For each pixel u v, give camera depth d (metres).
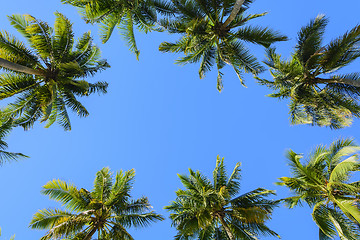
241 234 13.22
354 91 14.33
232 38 14.16
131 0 12.98
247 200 13.10
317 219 12.54
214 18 14.05
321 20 13.54
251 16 13.41
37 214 12.27
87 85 13.95
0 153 12.69
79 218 12.09
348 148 11.73
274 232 12.57
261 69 14.22
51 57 13.95
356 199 11.62
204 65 15.98
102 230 13.77
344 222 12.16
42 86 13.73
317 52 13.86
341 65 14.02
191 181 14.19
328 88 14.99
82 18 12.64
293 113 14.95
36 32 12.59
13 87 13.12
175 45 14.12
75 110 15.89
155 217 13.55
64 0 12.05
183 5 13.40
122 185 14.01
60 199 12.97
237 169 14.69
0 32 12.52
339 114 14.42
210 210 12.99
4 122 12.91
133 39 13.95
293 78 14.49
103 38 12.98
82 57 15.14
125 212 13.91
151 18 13.75
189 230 11.97
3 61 11.77
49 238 11.04
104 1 12.52
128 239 13.09
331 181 12.20
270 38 13.18
